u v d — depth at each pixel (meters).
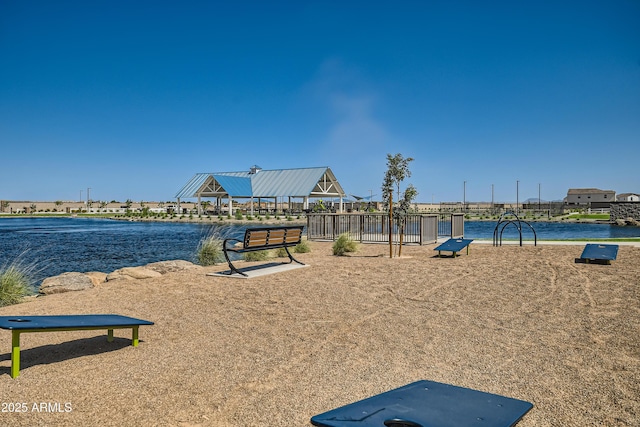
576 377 4.25
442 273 9.75
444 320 6.27
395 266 10.89
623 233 32.94
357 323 6.19
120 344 5.43
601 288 7.96
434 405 2.44
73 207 127.38
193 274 10.36
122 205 122.06
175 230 40.19
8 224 55.28
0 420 3.47
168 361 4.81
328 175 67.62
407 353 4.99
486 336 5.55
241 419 3.52
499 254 13.05
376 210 67.94
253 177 70.50
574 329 5.75
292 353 5.04
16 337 4.36
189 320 6.47
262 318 6.50
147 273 10.27
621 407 3.62
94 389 4.07
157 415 3.58
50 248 22.89
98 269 15.45
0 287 8.67
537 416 3.49
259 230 10.27
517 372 4.40
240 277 9.71
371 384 4.16
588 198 113.12
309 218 20.47
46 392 4.01
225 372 4.48
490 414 2.32
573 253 12.91
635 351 4.92
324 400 3.83
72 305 7.56
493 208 91.00
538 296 7.51
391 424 2.15
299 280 9.27
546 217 64.75
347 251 14.70
